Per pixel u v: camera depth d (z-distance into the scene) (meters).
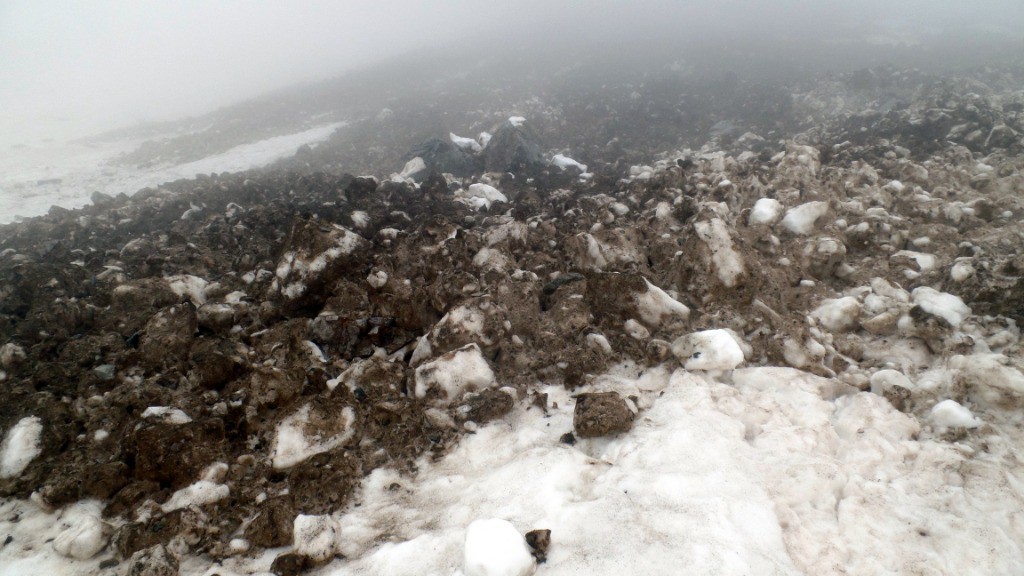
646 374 6.22
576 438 5.24
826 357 6.39
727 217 9.12
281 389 5.89
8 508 4.98
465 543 3.71
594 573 3.61
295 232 8.43
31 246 13.44
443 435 5.51
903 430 5.05
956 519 4.07
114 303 8.26
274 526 4.38
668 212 10.02
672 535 3.81
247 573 4.13
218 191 17.62
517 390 6.09
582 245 8.77
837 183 10.77
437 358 6.25
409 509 4.66
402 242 9.91
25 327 7.62
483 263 8.84
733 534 3.79
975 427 5.00
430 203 13.68
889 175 12.05
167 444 5.09
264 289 8.81
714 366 5.91
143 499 4.93
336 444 5.36
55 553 4.39
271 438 5.53
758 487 4.30
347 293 7.95
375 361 6.36
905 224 9.21
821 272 8.32
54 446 5.57
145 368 6.73
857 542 3.94
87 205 18.64
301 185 17.36
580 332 6.91
